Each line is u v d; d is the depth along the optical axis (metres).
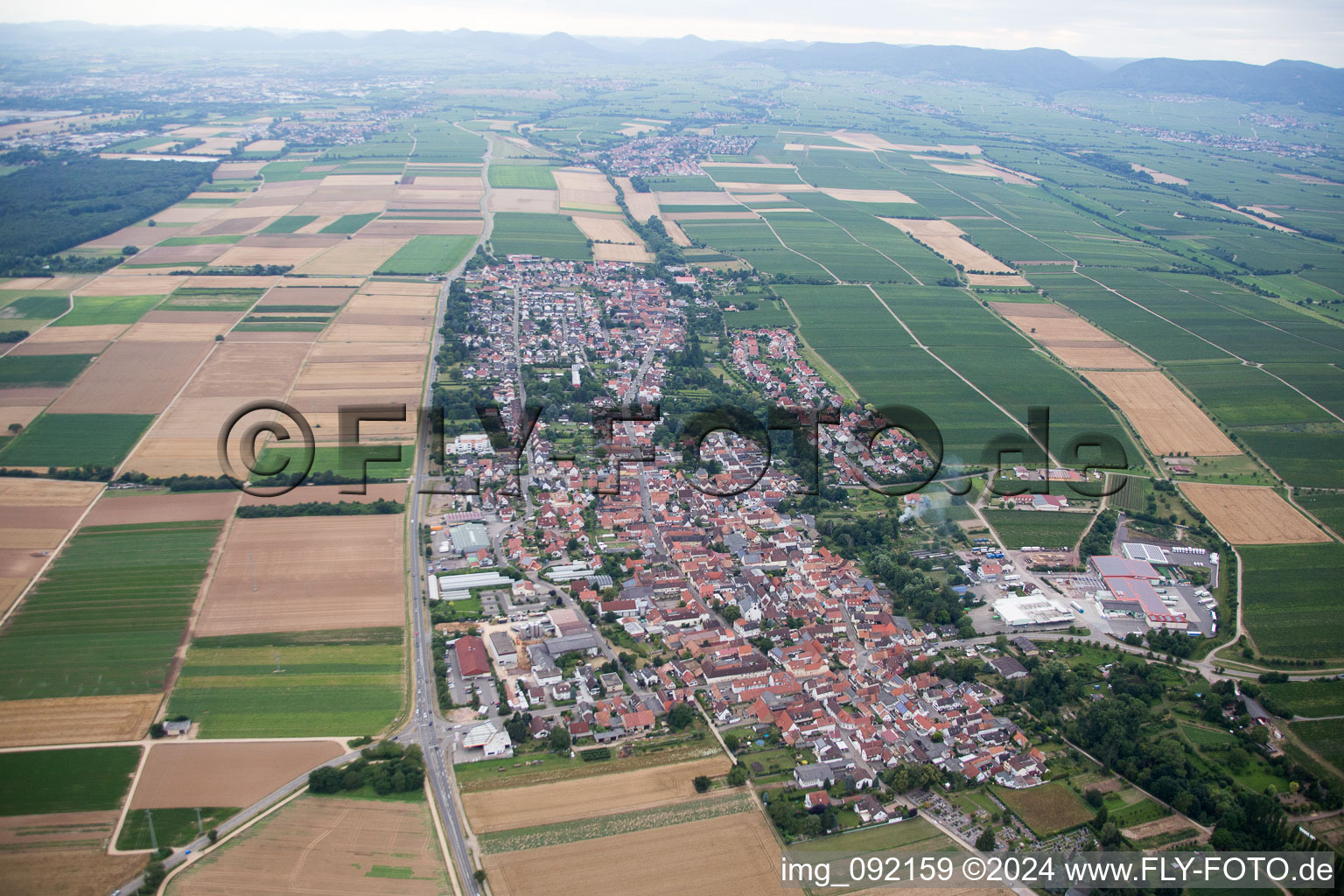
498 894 187.38
